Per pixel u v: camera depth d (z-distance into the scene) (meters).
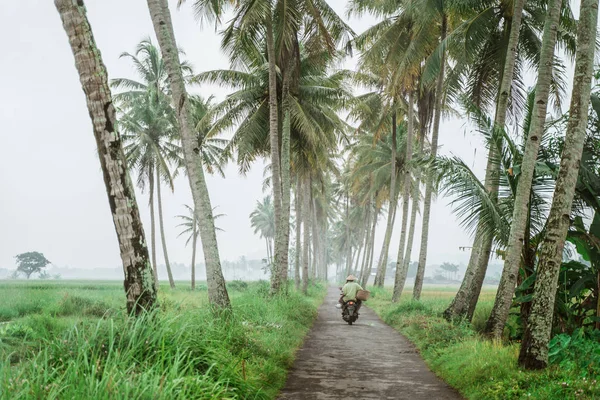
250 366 7.40
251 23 17.05
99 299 18.39
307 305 20.59
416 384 8.15
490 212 11.70
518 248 10.77
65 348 5.50
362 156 38.56
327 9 20.03
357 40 23.70
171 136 36.97
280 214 20.36
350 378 8.45
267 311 14.00
